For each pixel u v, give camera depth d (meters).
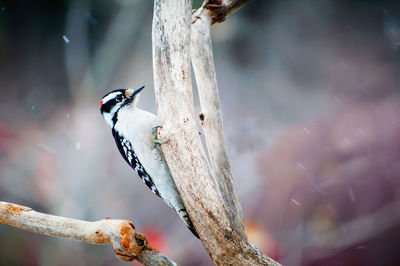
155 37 4.09
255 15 19.11
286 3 19.39
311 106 15.82
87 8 19.67
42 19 20.62
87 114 16.78
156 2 4.08
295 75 18.00
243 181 12.25
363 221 10.82
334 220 11.07
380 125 13.02
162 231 11.82
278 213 11.47
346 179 11.62
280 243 10.92
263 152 12.91
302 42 19.06
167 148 4.05
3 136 14.48
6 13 20.56
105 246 11.60
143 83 18.81
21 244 11.76
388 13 18.86
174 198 5.35
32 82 20.11
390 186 11.25
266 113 15.67
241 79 17.97
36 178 13.02
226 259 3.98
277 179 12.05
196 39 4.55
